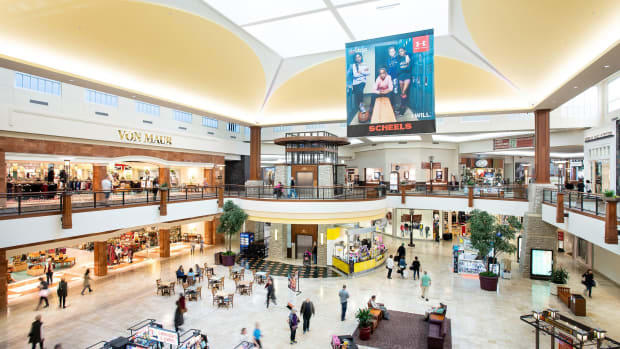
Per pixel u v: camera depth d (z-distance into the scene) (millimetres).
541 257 15641
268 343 9555
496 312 11742
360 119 12742
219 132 25969
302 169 20531
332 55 16562
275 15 12508
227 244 23938
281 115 21031
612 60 9680
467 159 33781
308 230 19969
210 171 24781
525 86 15188
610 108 18391
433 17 12750
